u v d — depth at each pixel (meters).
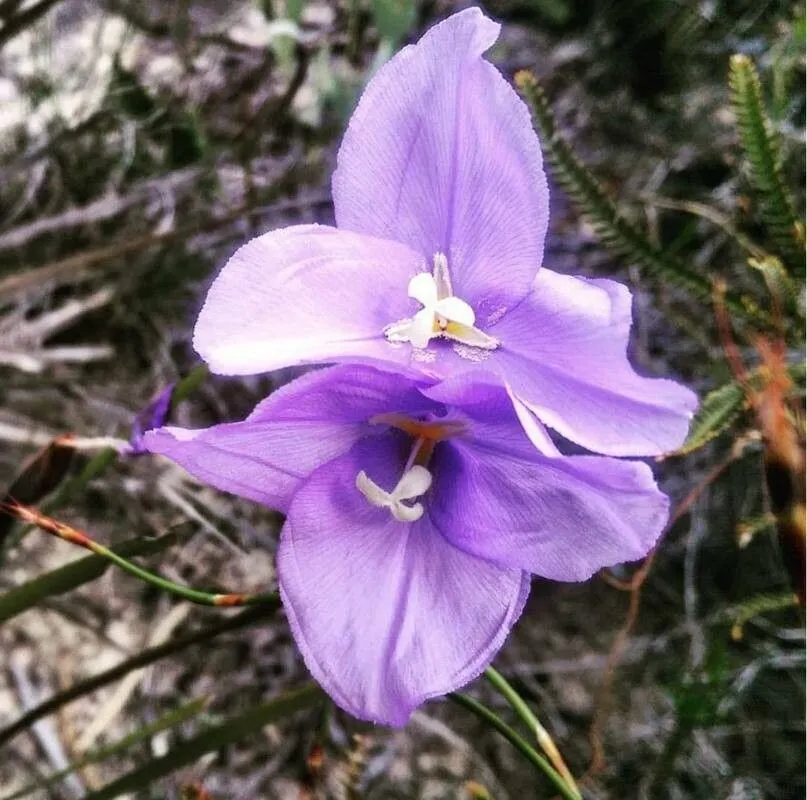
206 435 0.11
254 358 0.11
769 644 0.30
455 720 0.29
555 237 0.35
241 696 0.28
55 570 0.16
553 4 0.40
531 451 0.12
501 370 0.11
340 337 0.11
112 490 0.29
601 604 0.31
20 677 0.27
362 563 0.12
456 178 0.12
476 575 0.12
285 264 0.11
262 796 0.27
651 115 0.40
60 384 0.30
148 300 0.32
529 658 0.30
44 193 0.34
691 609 0.30
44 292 0.31
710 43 0.39
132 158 0.33
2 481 0.28
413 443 0.12
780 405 0.13
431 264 0.12
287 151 0.37
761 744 0.29
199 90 0.37
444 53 0.11
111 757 0.26
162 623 0.28
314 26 0.40
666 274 0.22
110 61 0.37
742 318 0.22
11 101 0.36
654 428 0.10
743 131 0.20
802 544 0.12
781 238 0.21
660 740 0.29
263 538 0.30
